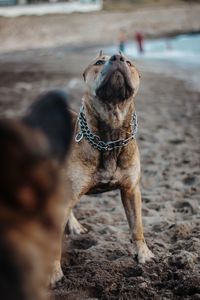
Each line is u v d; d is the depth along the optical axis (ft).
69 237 16.93
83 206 20.22
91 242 16.51
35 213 4.27
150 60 106.93
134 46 157.07
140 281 13.24
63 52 146.20
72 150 13.89
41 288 4.58
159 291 12.89
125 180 14.29
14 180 4.17
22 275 4.16
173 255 14.60
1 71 86.33
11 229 4.17
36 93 55.72
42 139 4.39
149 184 23.11
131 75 13.57
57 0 249.96
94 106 13.62
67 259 15.03
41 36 199.31
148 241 16.03
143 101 50.98
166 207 19.40
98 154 13.75
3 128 4.22
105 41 191.31
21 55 141.59
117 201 20.76
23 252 4.16
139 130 35.65
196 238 15.79
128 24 222.28
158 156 28.09
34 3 247.50
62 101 4.74
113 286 13.23
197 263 14.38
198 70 83.71
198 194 21.25
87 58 116.16
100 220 18.43
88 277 13.80
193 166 25.96
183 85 64.69
